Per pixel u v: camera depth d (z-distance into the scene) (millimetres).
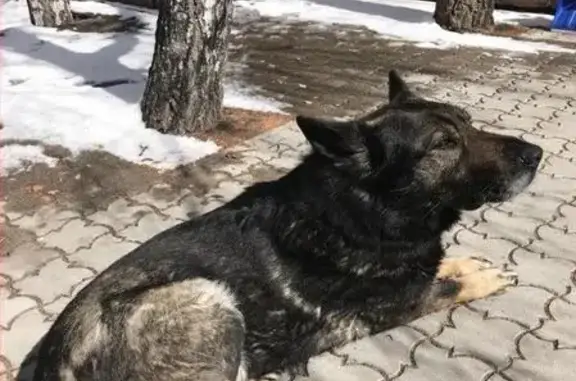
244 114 2068
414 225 1134
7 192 1668
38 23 3029
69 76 2373
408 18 3150
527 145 1149
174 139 1895
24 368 1151
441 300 1230
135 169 1762
